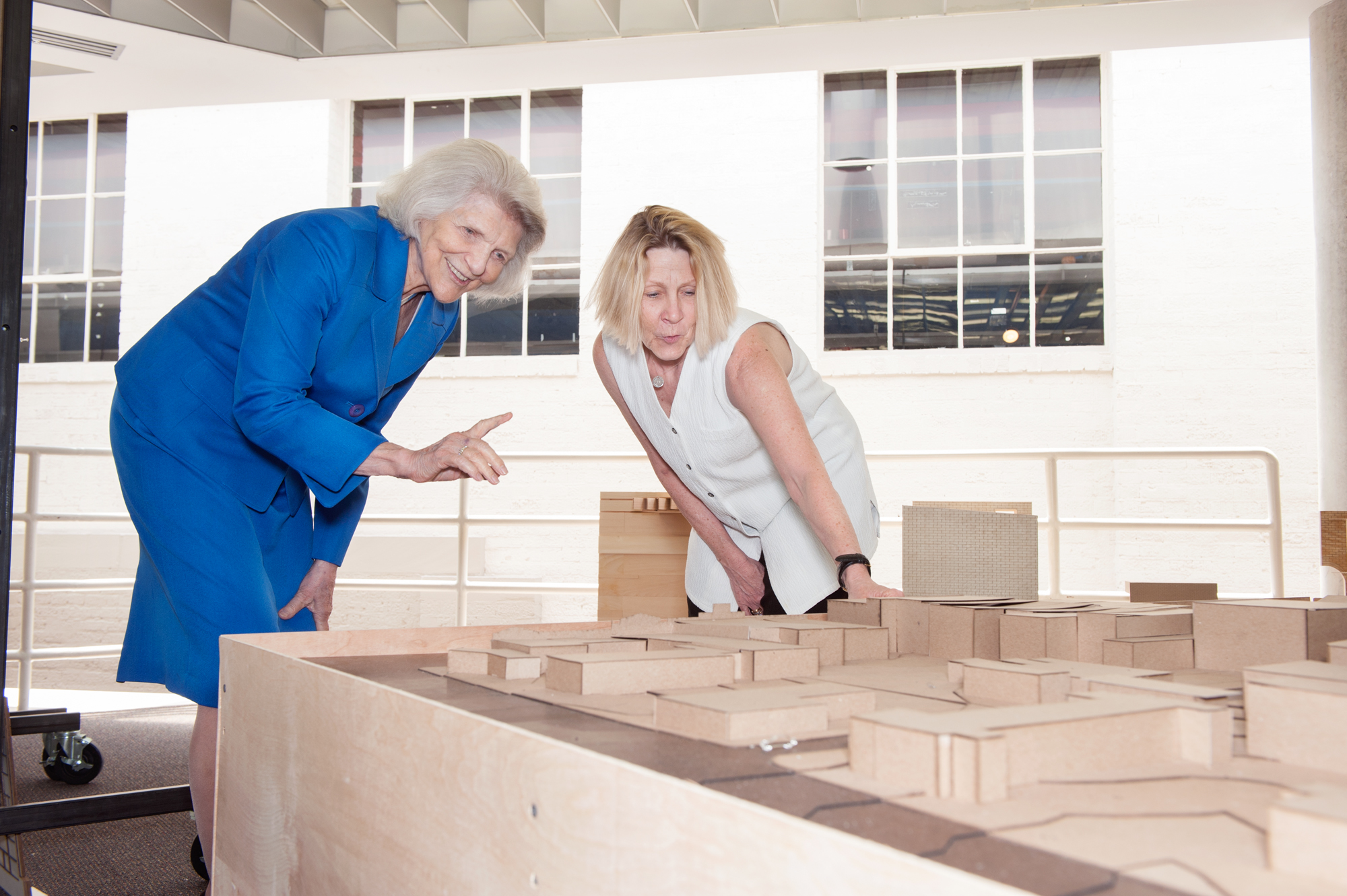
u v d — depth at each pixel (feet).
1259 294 16.74
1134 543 16.63
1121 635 2.56
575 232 19.35
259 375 3.75
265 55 10.96
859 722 1.37
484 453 3.65
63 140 20.10
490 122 19.62
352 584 10.61
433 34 10.67
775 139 18.38
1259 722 1.49
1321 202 10.30
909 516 5.26
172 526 3.86
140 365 4.05
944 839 1.07
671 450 5.18
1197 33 10.58
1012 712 1.40
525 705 1.98
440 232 4.12
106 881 5.24
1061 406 17.30
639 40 10.52
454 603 18.13
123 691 15.58
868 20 10.11
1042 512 17.20
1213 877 0.95
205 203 19.56
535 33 10.52
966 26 10.32
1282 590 9.75
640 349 4.98
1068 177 17.85
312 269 3.86
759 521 5.28
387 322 4.19
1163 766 1.41
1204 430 16.74
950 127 18.28
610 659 2.11
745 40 10.60
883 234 18.35
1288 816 0.96
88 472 19.39
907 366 17.69
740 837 1.13
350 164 19.83
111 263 19.97
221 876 2.83
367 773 2.02
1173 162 17.08
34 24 10.08
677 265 4.71
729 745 1.56
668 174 18.67
